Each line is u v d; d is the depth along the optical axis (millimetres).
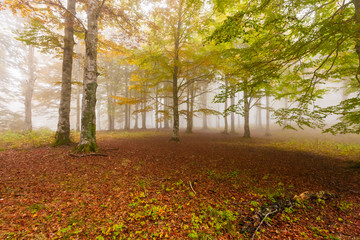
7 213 3137
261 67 6270
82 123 7453
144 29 12906
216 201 4156
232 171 6418
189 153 9148
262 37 5957
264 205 3969
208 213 3613
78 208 3543
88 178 5027
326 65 7684
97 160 6594
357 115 5312
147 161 7156
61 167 5652
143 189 4613
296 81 7547
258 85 6934
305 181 5621
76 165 5930
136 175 5551
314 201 4246
